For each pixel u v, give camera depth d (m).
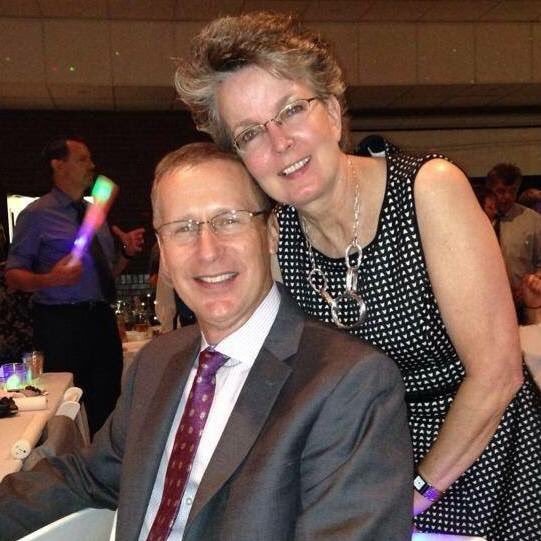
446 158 1.26
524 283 2.43
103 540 1.42
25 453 1.66
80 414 2.69
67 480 1.41
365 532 0.98
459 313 1.22
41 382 2.70
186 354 1.35
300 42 1.16
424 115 7.46
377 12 6.12
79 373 3.62
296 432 1.08
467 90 6.75
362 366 1.10
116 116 7.22
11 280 3.49
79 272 3.43
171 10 5.91
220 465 1.10
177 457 1.22
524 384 1.38
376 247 1.30
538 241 4.51
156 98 6.70
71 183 3.64
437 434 1.33
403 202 1.25
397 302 1.31
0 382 2.58
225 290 1.20
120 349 3.79
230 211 1.19
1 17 6.00
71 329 3.55
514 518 1.37
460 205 1.21
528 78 6.54
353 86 6.48
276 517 1.04
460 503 1.36
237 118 1.19
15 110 7.05
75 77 6.12
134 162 7.26
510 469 1.36
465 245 1.20
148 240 7.27
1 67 6.03
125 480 1.26
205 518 1.08
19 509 1.37
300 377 1.14
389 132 7.52
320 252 1.39
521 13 6.26
